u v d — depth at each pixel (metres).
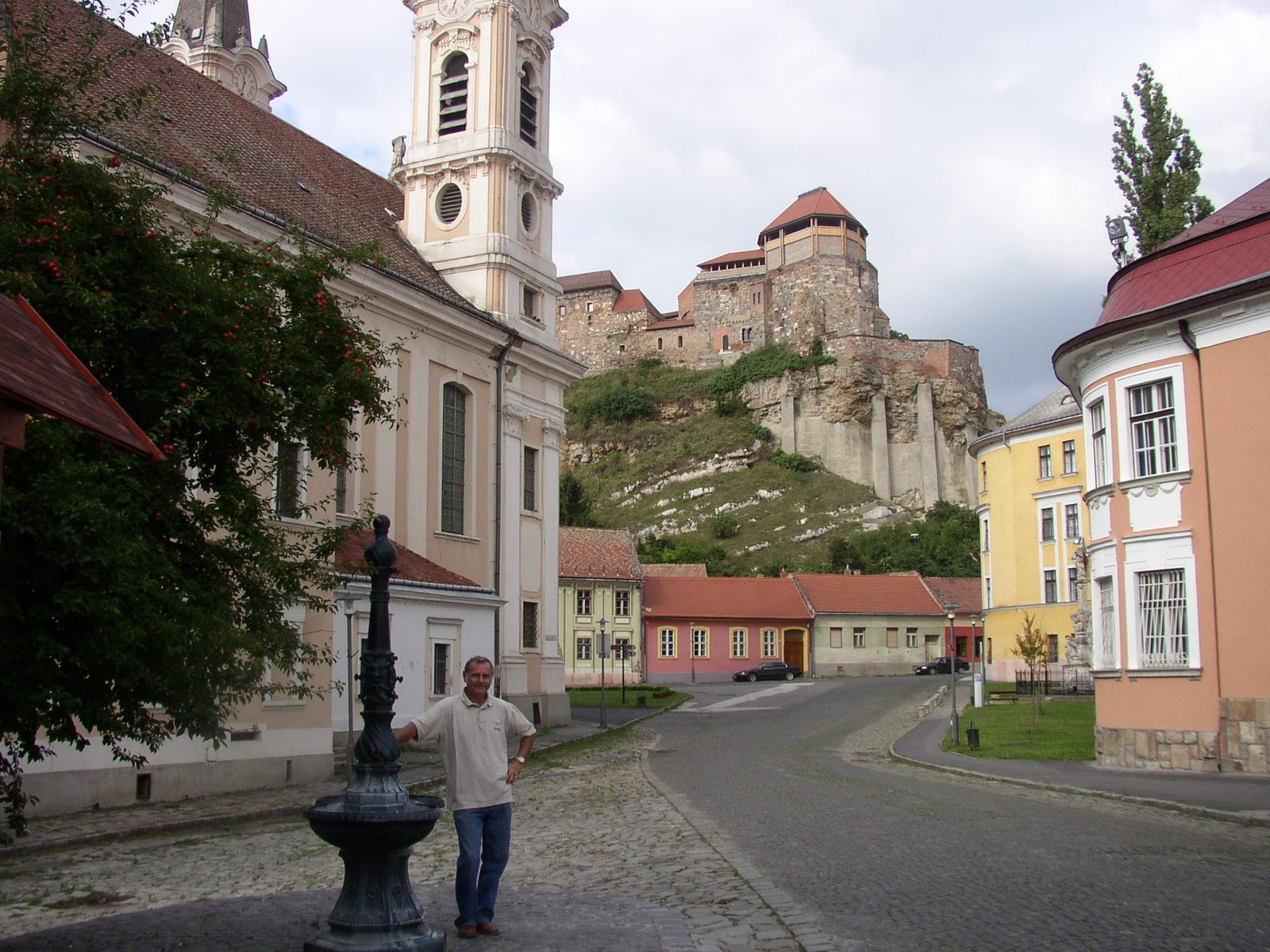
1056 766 22.17
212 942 8.21
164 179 23.00
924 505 135.12
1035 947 7.66
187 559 11.11
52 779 16.69
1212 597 20.53
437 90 37.69
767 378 142.62
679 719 40.69
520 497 36.12
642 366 156.12
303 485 14.39
